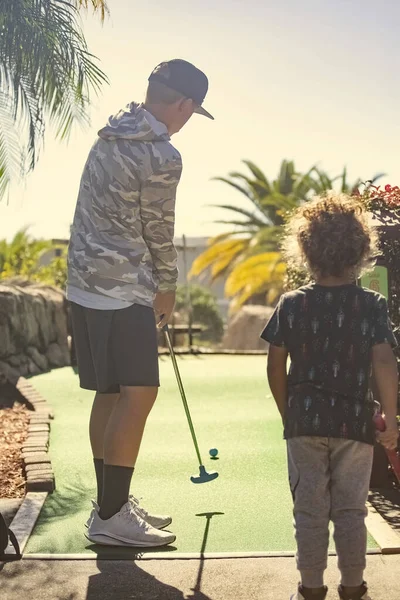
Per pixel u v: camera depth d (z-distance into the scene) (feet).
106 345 13.80
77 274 13.93
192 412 26.94
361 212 11.02
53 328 41.57
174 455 20.57
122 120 13.80
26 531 14.49
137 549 13.75
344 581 10.46
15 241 81.46
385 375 10.34
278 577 12.44
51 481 17.26
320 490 10.48
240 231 104.01
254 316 86.02
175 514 15.69
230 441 22.22
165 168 13.64
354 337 10.53
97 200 13.79
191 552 13.53
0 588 12.16
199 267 106.11
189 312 49.55
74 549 13.78
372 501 16.08
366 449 10.50
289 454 10.78
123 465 13.83
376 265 16.76
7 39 25.00
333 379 10.50
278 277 96.43
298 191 99.50
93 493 17.12
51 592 12.01
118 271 13.69
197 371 37.63
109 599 11.78
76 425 24.61
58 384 33.30
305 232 10.87
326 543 10.52
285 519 15.26
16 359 35.91
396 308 16.81
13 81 25.85
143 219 13.80
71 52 25.94
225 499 16.62
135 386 13.79
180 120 14.42
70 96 26.50
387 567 12.70
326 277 10.86
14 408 28.40
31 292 40.22
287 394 10.85
